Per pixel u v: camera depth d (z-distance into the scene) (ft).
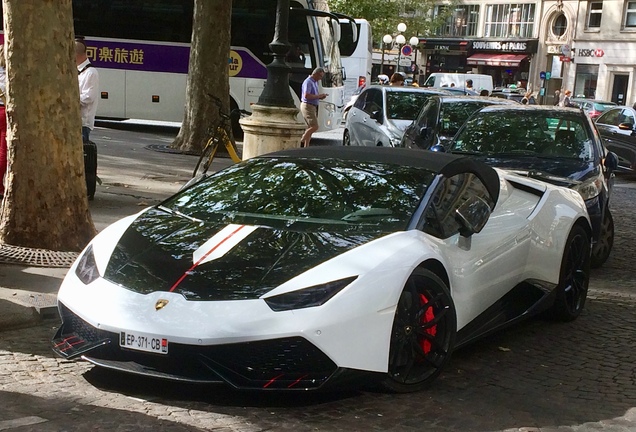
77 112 25.16
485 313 18.44
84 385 15.31
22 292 20.45
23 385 15.16
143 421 13.65
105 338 14.51
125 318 14.33
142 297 14.57
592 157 29.91
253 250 15.42
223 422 13.79
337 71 72.79
